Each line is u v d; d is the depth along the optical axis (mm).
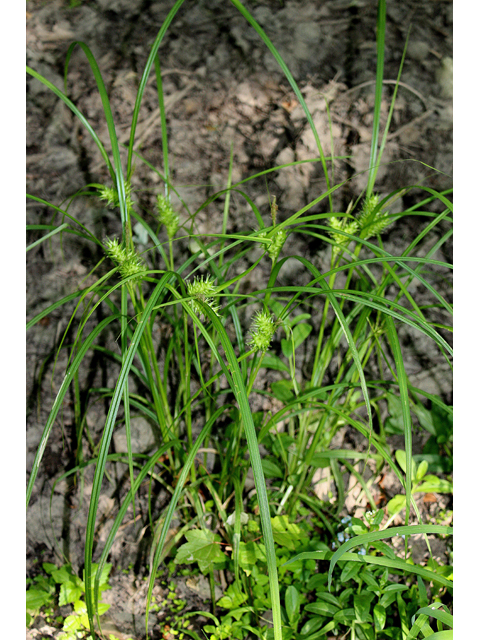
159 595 501
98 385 578
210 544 470
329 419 551
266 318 381
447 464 559
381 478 570
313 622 441
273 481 561
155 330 577
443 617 369
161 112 479
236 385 327
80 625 479
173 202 596
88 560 350
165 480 554
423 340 593
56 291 581
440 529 360
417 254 598
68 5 591
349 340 362
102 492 551
